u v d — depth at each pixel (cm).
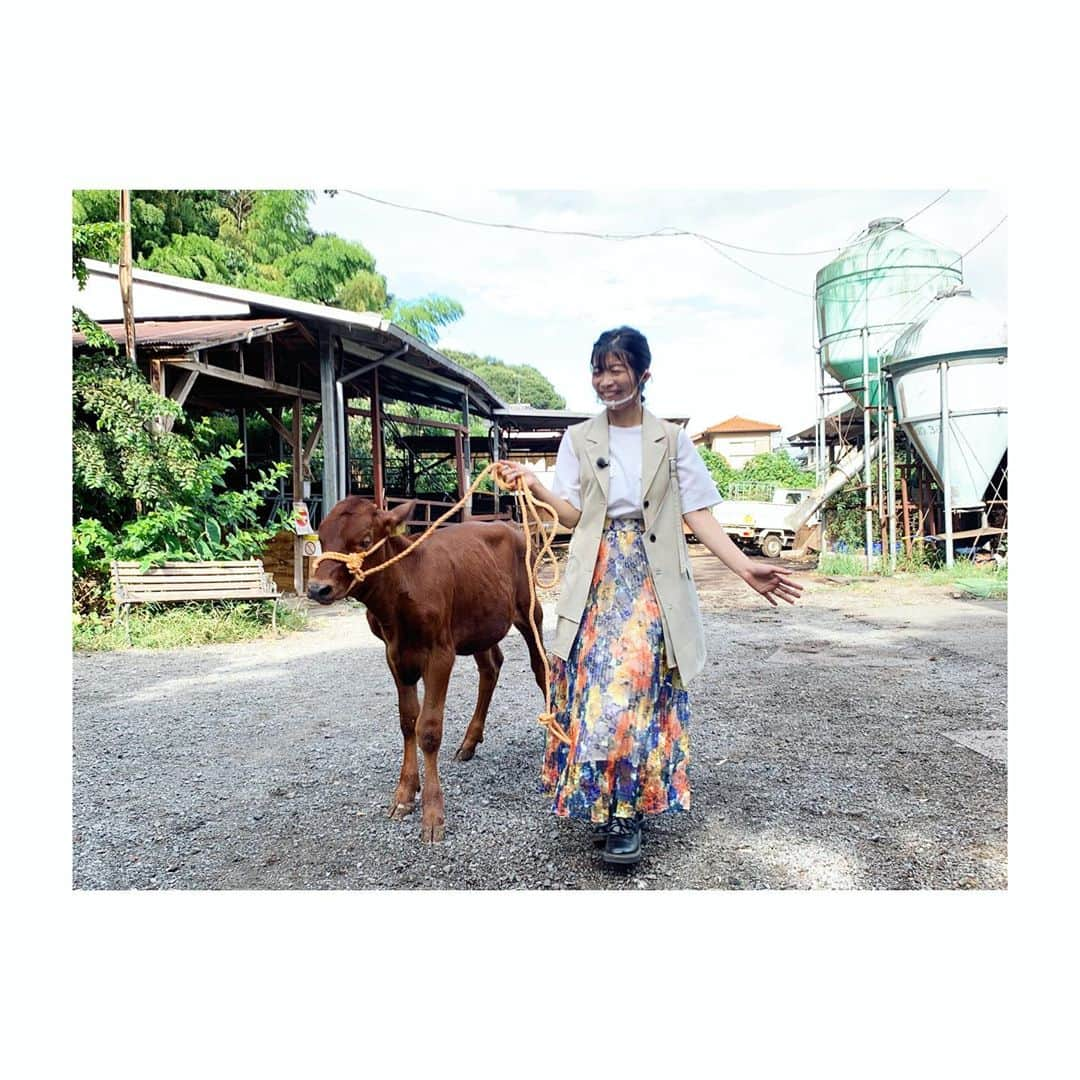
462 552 357
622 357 274
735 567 275
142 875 294
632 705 269
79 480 822
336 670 630
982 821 322
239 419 1445
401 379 1541
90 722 488
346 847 312
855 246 1453
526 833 320
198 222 2111
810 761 394
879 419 1345
